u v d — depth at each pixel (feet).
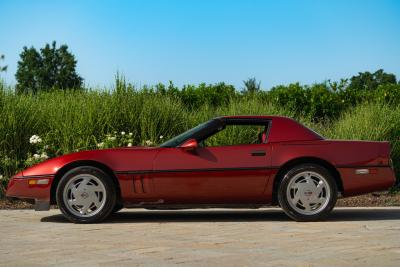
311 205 25.17
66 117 37.45
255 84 51.06
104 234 21.93
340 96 50.39
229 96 50.37
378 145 25.58
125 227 23.80
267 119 25.93
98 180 24.94
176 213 28.99
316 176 24.99
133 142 37.78
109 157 25.12
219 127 25.81
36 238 21.07
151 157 25.03
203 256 17.47
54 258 17.35
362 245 19.21
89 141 36.60
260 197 25.18
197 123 39.96
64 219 26.37
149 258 17.21
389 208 30.50
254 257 17.26
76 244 19.72
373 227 23.39
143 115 38.14
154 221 25.77
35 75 213.25
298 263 16.37
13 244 19.81
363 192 25.35
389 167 25.50
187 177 24.85
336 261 16.62
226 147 25.23
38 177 25.18
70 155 25.52
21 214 28.37
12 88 38.58
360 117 40.45
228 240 20.36
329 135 39.58
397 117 39.96
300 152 25.07
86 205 24.99
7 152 36.09
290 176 24.89
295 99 49.32
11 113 36.37
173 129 38.78
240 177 24.93
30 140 34.53
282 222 25.12
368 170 25.26
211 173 24.88
